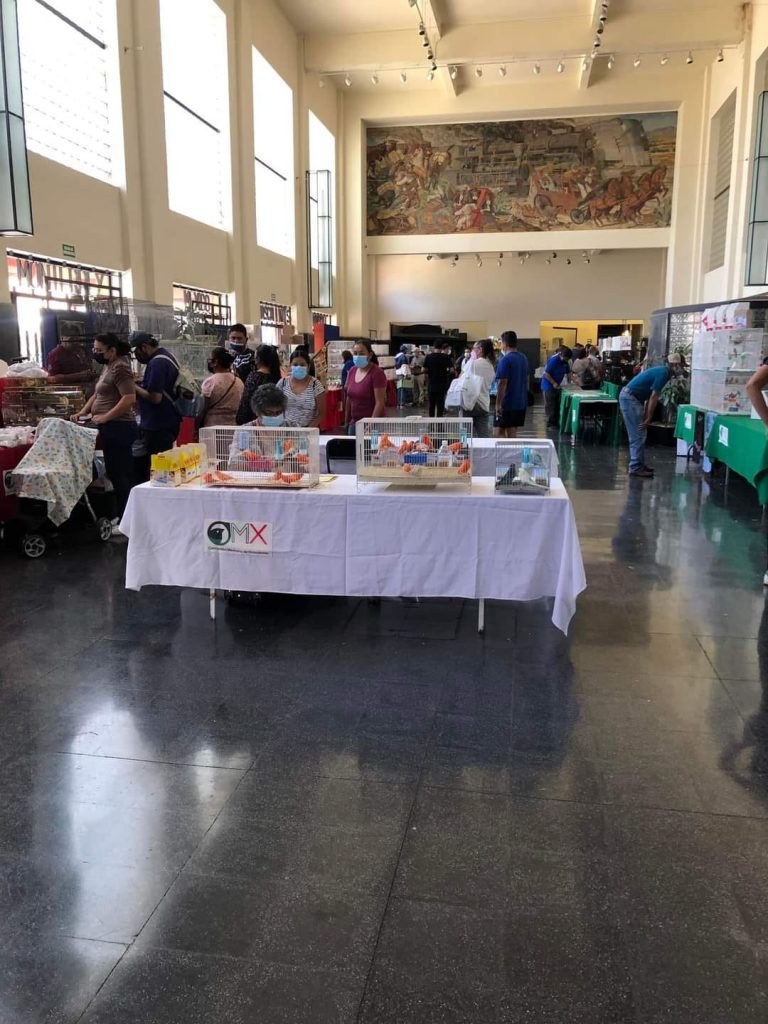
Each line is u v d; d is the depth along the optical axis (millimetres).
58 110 7824
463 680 3023
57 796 2230
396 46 14500
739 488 7055
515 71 15812
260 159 13602
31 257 7488
